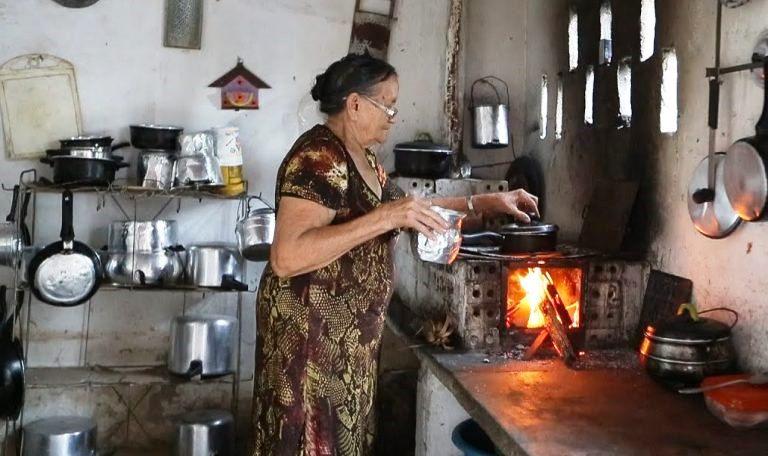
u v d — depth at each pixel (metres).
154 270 3.49
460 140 3.89
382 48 3.90
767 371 2.10
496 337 2.65
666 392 2.15
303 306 1.97
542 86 3.54
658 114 2.64
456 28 3.86
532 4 3.85
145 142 3.53
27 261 3.46
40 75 3.68
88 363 3.80
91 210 3.77
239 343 3.68
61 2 3.66
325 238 1.81
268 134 3.86
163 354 3.86
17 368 3.33
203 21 3.78
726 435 1.80
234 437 3.61
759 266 2.14
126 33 3.73
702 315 2.39
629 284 2.69
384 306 2.10
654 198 2.67
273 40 3.84
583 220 3.17
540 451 1.69
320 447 2.03
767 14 2.12
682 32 2.51
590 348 2.67
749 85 2.18
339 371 2.03
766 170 2.00
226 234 3.88
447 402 2.69
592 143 3.12
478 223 3.35
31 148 3.70
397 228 2.00
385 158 3.94
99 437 3.68
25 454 3.36
